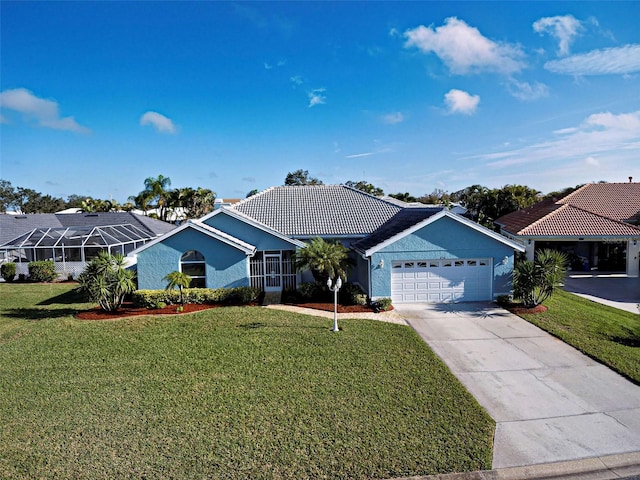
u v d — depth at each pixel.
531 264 18.55
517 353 13.35
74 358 12.67
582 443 8.30
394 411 9.35
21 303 21.81
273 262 22.97
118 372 11.55
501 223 37.62
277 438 8.23
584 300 21.47
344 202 27.55
